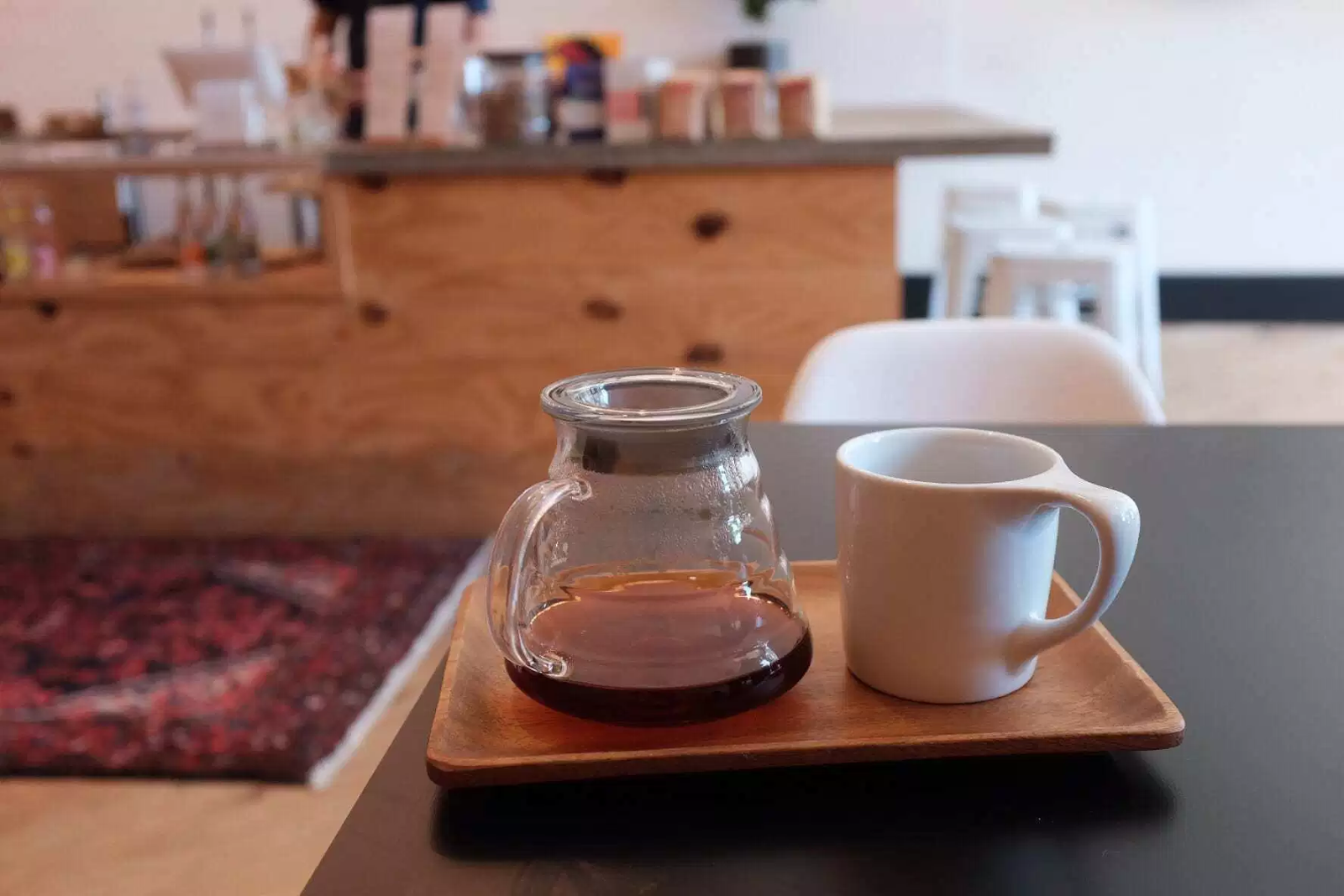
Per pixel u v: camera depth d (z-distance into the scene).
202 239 2.40
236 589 2.25
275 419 2.36
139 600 2.21
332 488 2.42
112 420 2.38
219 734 1.75
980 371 1.27
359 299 2.23
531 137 2.26
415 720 0.57
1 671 1.96
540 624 0.54
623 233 2.12
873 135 2.04
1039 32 4.00
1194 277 4.20
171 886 1.43
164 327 2.30
